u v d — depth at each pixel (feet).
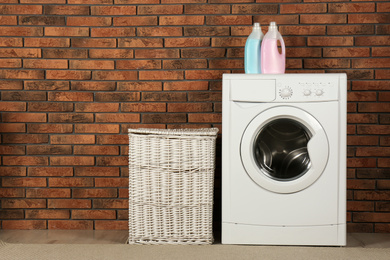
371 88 10.18
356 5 10.14
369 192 10.21
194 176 8.96
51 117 10.43
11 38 10.34
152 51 10.36
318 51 10.23
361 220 10.24
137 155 9.05
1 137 10.42
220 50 10.32
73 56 10.38
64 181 10.45
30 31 10.34
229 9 10.27
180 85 10.38
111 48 10.39
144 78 10.39
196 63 10.35
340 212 8.71
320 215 8.72
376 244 9.25
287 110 8.59
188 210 9.02
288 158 8.82
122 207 10.45
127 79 10.41
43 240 9.59
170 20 10.32
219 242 9.32
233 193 8.82
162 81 10.40
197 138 8.89
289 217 8.75
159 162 8.97
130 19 10.34
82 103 10.43
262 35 9.61
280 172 8.84
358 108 10.19
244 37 10.28
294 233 8.77
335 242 8.77
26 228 10.46
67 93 10.41
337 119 8.61
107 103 10.43
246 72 9.45
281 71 9.27
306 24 10.23
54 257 8.35
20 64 10.37
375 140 10.18
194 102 10.38
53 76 10.40
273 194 8.74
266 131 8.82
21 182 10.44
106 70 10.40
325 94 8.59
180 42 10.34
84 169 10.45
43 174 10.44
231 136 8.75
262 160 8.87
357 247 8.92
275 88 8.64
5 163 10.43
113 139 10.43
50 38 10.36
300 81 8.62
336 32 10.19
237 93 8.71
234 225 8.87
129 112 10.43
